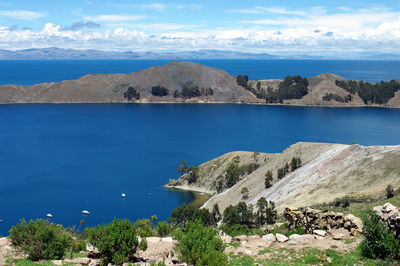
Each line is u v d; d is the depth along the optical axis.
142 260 20.09
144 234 31.75
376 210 21.92
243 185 115.31
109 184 135.25
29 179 137.88
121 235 20.22
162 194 126.12
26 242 21.86
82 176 144.38
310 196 74.00
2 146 193.88
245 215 68.38
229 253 22.39
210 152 191.50
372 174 72.62
